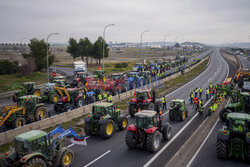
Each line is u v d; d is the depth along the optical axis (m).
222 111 19.06
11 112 17.77
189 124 18.52
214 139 15.06
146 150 13.59
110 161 12.18
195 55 130.88
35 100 19.62
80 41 76.12
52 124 18.55
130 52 171.50
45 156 10.80
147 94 20.80
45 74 56.91
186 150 12.14
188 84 40.62
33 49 59.06
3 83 42.78
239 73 35.12
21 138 10.14
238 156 12.25
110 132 15.91
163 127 14.88
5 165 10.45
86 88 26.72
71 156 11.68
